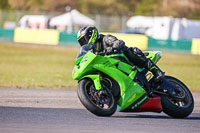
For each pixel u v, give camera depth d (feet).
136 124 62.08
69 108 77.97
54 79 142.92
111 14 632.38
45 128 54.75
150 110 71.97
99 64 67.15
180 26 390.83
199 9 638.53
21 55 269.44
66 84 129.18
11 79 136.77
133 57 70.79
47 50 319.06
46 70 179.22
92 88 66.69
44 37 372.99
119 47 68.69
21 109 72.23
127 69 70.54
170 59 288.51
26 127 54.85
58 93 106.11
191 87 136.46
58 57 266.57
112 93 69.05
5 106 76.74
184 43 346.33
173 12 629.92
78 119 63.87
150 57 75.72
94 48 68.74
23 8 653.30
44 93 104.32
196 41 339.98
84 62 66.64
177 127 61.57
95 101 67.87
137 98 70.08
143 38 318.04
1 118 61.26
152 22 414.00
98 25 433.07
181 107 72.49
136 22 420.36
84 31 68.90
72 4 642.63
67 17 423.64
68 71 179.22
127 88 69.31
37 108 75.00
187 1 637.71
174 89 72.69
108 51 68.44
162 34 394.73
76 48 350.43
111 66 68.49
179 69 214.69
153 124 63.10
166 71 197.98
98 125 59.21
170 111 72.23
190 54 338.54
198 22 403.75
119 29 433.07
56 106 82.58
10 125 55.77
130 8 655.76
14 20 445.37
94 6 637.71
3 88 112.16
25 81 131.95
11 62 216.33
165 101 72.38
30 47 334.24
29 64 208.74
